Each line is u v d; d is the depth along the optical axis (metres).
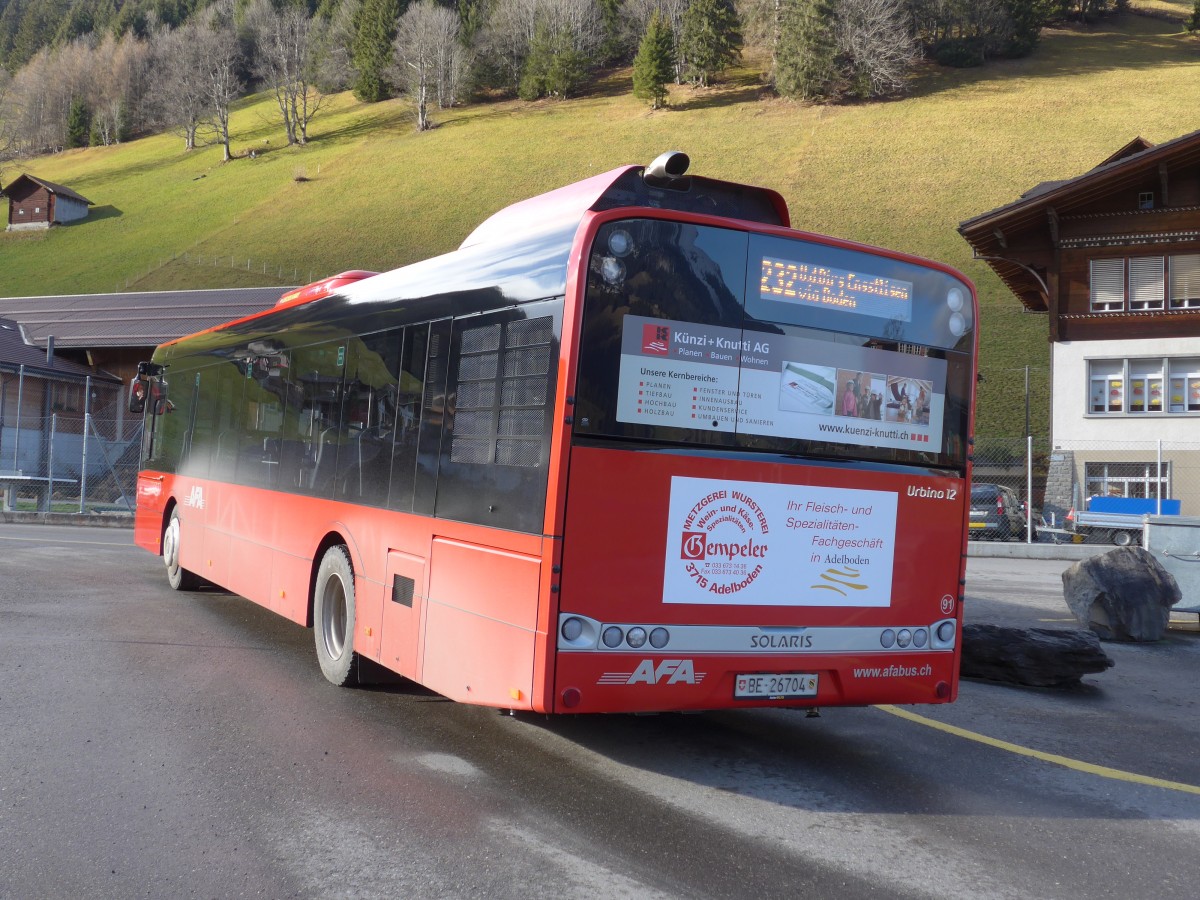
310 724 6.20
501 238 5.77
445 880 3.94
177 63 118.31
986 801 5.29
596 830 4.57
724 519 5.18
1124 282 30.91
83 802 4.68
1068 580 11.30
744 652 5.22
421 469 6.09
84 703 6.39
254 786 5.00
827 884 4.05
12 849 4.11
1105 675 9.03
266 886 3.84
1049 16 102.56
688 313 5.12
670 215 5.12
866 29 89.06
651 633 5.01
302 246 76.69
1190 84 80.00
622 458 4.95
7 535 18.14
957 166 70.19
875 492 5.60
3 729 5.73
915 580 5.73
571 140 91.81
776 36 95.94
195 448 11.09
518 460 5.14
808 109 88.56
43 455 30.53
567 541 4.84
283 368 8.62
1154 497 29.75
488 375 5.49
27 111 136.12
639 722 6.69
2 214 99.50
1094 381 31.30
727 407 5.20
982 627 8.76
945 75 91.94
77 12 163.88
